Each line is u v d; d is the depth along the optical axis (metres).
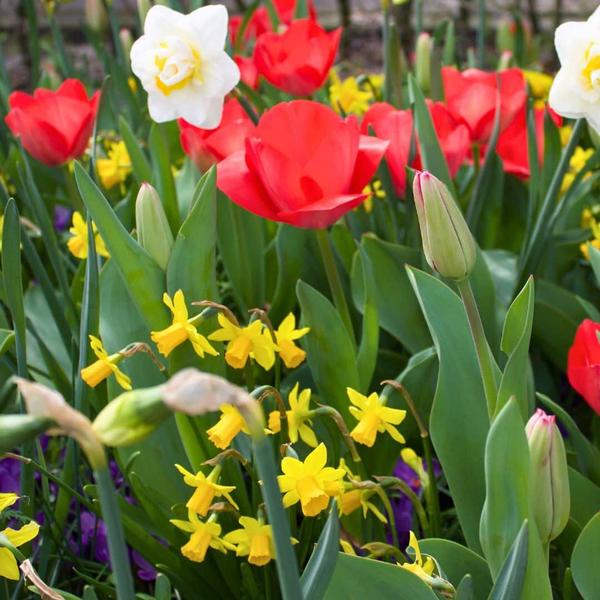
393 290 1.44
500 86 1.62
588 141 2.14
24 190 1.49
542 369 1.58
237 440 1.19
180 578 1.17
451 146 1.51
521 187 1.78
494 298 1.39
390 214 1.68
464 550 0.97
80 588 1.31
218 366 1.17
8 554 0.87
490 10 4.82
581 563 0.92
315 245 1.60
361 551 1.22
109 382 1.21
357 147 1.11
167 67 1.11
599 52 1.02
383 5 1.90
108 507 0.51
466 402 1.02
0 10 5.21
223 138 1.36
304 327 1.21
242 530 0.98
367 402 1.07
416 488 1.39
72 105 1.58
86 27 2.74
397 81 1.93
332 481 0.95
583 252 1.72
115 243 1.09
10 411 1.14
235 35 2.58
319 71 1.74
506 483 0.81
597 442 1.39
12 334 1.07
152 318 1.13
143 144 2.05
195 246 1.12
